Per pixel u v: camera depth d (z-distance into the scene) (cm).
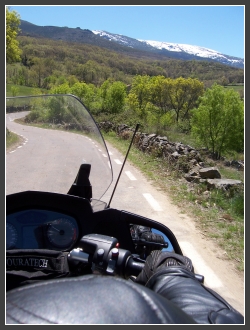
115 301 95
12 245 223
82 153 286
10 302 98
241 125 1833
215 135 1866
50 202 230
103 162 295
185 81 5688
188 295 146
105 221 243
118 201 773
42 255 214
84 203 232
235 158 1909
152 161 1280
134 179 998
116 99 3359
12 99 284
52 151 274
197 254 508
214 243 553
